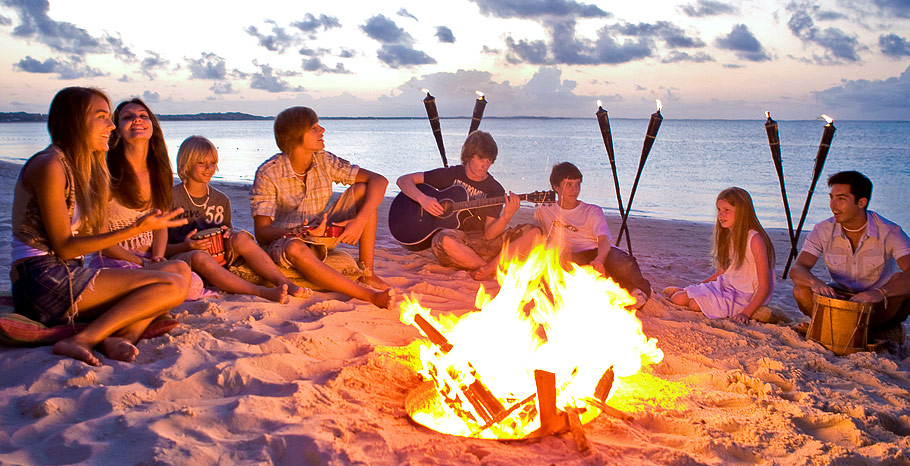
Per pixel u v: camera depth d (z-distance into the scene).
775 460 2.28
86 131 2.93
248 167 20.77
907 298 3.80
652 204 12.47
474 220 5.40
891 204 12.18
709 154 28.94
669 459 2.20
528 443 2.29
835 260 4.21
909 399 2.98
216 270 3.97
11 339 2.87
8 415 2.32
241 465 2.02
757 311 4.29
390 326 3.58
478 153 5.34
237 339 3.17
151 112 3.55
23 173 2.92
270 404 2.43
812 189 5.71
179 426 2.24
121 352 2.85
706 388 3.03
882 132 59.22
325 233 4.32
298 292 3.98
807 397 2.88
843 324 3.69
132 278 3.06
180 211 3.07
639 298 4.37
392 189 13.74
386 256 5.67
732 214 4.33
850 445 2.47
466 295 4.41
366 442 2.22
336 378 2.71
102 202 3.16
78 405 2.39
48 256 2.98
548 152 32.59
